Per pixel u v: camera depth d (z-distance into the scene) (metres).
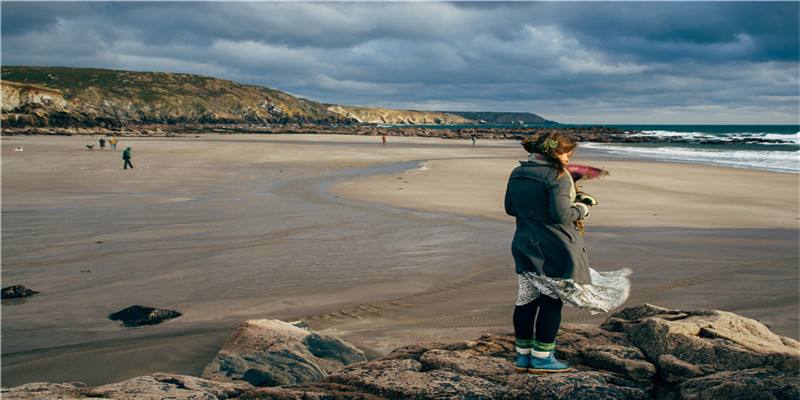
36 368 4.58
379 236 10.98
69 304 6.56
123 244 9.99
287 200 16.39
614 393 2.78
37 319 5.99
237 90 199.88
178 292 7.09
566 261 2.86
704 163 32.91
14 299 6.75
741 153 45.19
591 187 19.47
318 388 3.17
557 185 2.81
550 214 2.82
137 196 16.89
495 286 7.27
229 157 34.88
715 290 6.82
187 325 5.79
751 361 3.06
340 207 15.03
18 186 18.78
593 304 2.90
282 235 11.03
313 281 7.62
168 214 13.53
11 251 9.34
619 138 81.69
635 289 6.91
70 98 157.38
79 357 4.83
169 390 3.10
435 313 6.11
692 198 16.67
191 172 25.12
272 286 7.38
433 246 10.01
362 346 4.99
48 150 40.50
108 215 13.24
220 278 7.79
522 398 2.82
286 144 56.00
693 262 8.45
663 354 3.39
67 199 15.92
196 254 9.29
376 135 100.81
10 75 162.25
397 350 3.95
